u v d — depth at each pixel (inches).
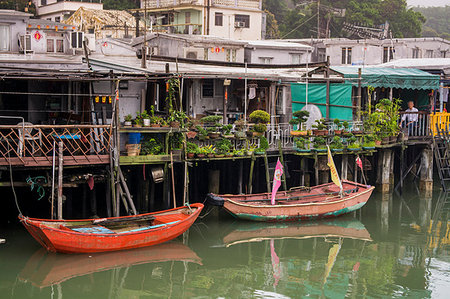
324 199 786.8
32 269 570.9
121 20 1508.4
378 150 952.9
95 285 548.1
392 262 639.1
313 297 540.1
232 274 590.9
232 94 905.5
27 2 1684.3
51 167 619.8
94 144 693.9
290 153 823.7
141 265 603.8
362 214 839.7
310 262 633.0
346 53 1471.5
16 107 722.8
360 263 634.2
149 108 778.8
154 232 626.5
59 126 614.9
